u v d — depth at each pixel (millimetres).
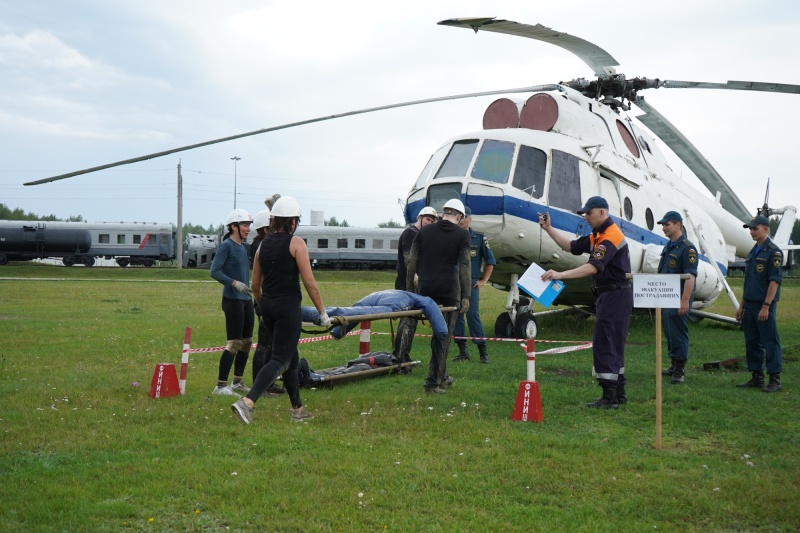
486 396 7242
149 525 3768
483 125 12938
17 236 50688
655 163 14773
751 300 7887
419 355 10469
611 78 13438
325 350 10867
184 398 6922
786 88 11266
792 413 6648
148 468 4645
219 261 7160
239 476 4516
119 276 43938
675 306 5344
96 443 5262
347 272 52094
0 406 6504
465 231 7641
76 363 9242
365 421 6074
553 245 11320
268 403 6801
